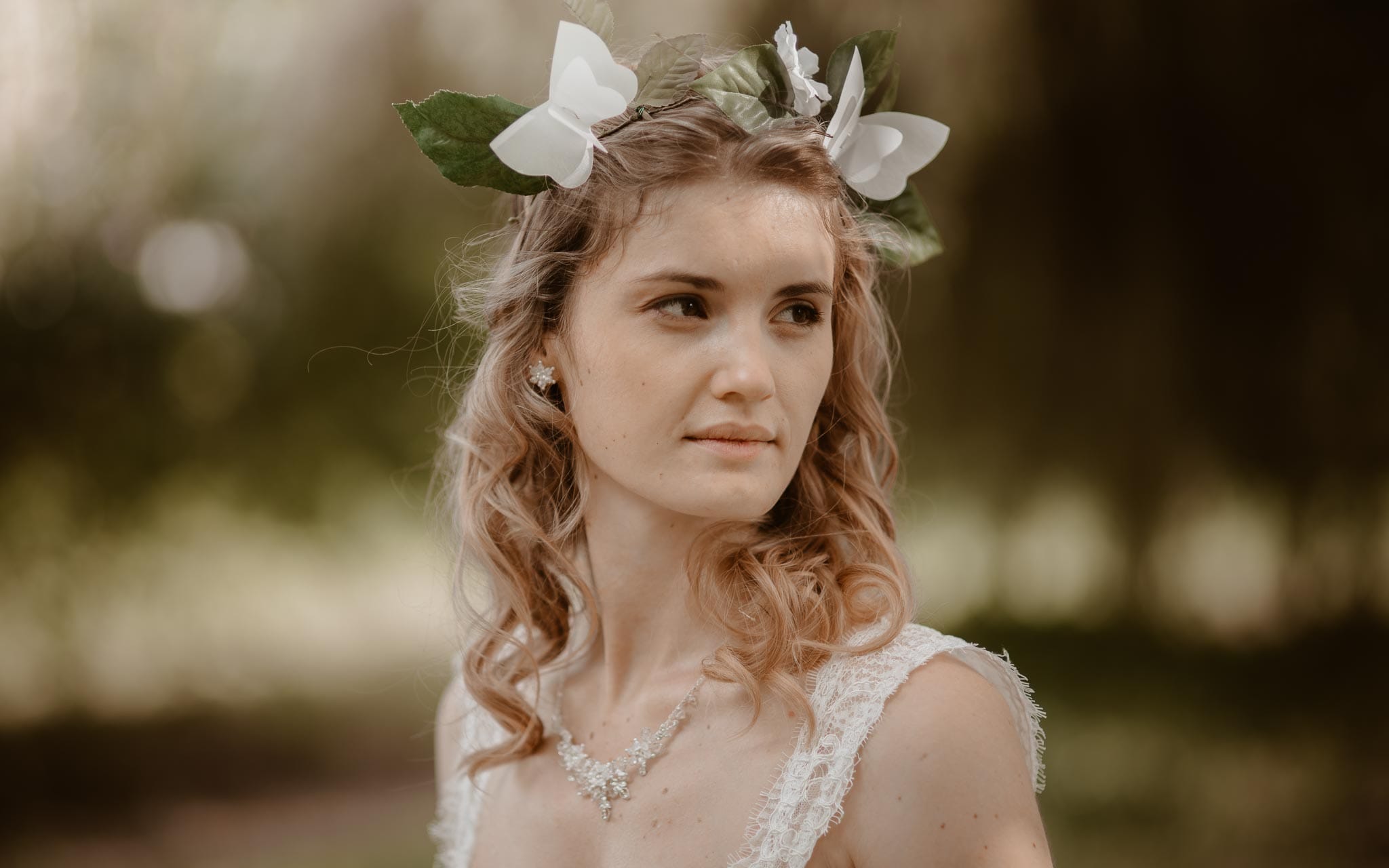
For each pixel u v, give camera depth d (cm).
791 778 125
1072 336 572
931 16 512
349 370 801
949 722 120
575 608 159
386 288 764
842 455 148
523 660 158
